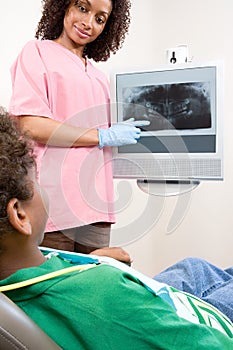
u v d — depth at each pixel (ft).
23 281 2.21
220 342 2.33
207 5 7.56
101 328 2.14
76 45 5.12
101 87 5.19
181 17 7.74
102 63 7.50
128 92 4.84
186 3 7.68
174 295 2.70
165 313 2.22
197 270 4.04
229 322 2.95
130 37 7.78
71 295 2.20
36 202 2.24
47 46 4.92
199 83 4.59
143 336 2.13
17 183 2.12
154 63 7.97
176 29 7.79
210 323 2.70
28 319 2.09
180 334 2.16
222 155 4.59
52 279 2.26
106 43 5.43
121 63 7.75
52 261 2.35
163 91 4.72
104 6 4.88
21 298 2.25
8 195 2.11
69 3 4.91
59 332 2.22
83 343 2.19
